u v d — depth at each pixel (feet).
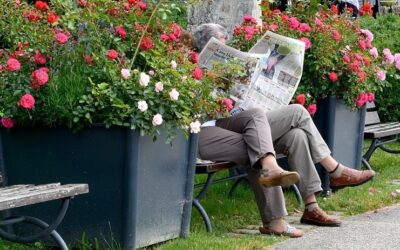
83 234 21.40
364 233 24.95
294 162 25.91
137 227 21.35
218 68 24.47
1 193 18.20
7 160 21.99
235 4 36.65
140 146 21.01
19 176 21.90
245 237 24.16
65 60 21.40
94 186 21.21
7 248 21.90
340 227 25.86
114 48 22.22
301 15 31.32
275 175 23.48
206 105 22.52
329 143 30.71
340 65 30.50
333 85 30.42
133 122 20.52
